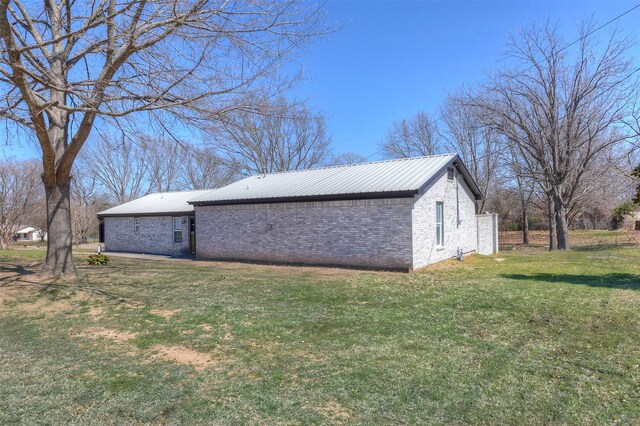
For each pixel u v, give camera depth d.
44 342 6.07
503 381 4.30
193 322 6.91
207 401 3.98
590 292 8.65
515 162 24.47
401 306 7.75
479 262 15.61
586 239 27.89
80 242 33.66
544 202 28.77
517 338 5.67
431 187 14.29
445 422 3.51
